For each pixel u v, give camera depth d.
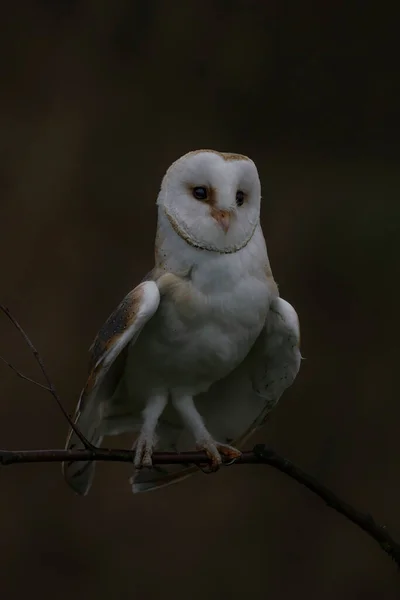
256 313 5.89
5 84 13.61
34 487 11.61
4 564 11.25
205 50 14.08
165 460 5.73
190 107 13.96
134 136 13.71
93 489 11.68
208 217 5.73
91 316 12.55
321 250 13.15
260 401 6.41
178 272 5.82
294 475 5.52
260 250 5.95
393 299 12.78
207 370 6.01
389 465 12.02
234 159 5.81
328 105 14.12
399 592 11.31
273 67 14.16
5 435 11.69
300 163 13.95
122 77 13.90
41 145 13.41
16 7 13.80
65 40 13.88
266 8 14.14
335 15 14.14
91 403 5.84
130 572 11.29
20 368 12.08
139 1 13.98
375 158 13.98
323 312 12.84
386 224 13.20
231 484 11.94
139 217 13.20
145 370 6.04
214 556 11.47
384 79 14.12
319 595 11.38
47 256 12.83
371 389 12.40
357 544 11.66
